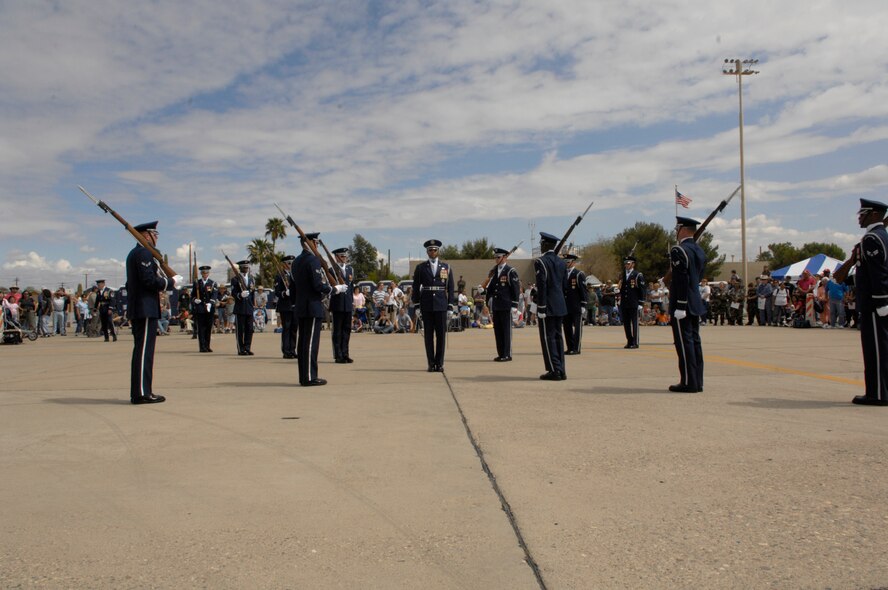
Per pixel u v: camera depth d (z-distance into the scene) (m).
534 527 3.66
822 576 3.01
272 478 4.60
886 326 7.02
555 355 9.40
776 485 4.32
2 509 4.01
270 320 34.59
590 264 70.94
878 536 3.46
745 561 3.18
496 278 12.27
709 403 7.33
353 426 6.25
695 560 3.20
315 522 3.76
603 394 8.04
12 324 21.36
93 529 3.68
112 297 22.22
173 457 5.17
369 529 3.65
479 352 14.41
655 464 4.84
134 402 7.62
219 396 8.19
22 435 5.98
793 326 23.28
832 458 4.95
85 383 9.80
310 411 7.05
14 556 3.32
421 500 4.12
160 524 3.75
